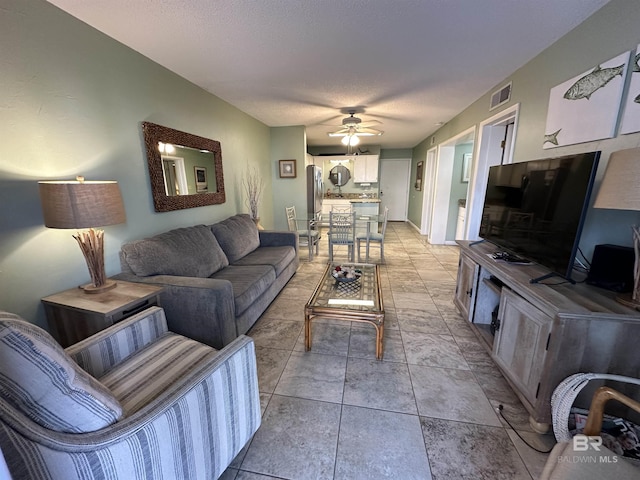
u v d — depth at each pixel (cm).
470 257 230
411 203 804
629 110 146
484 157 335
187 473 95
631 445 104
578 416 119
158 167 243
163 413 85
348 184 813
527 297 147
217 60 234
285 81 283
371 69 253
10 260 147
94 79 186
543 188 165
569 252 141
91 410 76
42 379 69
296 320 254
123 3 158
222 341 188
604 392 91
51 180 164
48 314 163
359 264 290
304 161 513
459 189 536
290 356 202
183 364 128
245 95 329
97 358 120
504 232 213
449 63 240
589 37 171
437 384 173
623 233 152
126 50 209
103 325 149
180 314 190
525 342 148
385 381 176
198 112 300
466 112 376
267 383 175
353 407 156
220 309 184
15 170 147
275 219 547
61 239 170
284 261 321
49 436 69
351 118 406
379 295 213
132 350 136
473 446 132
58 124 166
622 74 148
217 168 338
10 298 148
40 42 154
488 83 288
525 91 239
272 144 518
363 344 216
